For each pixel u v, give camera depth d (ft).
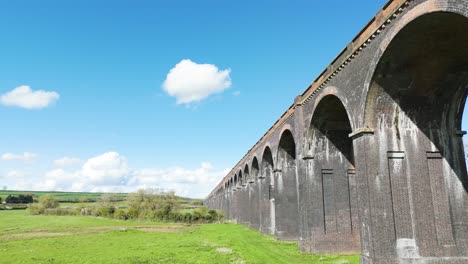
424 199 43.73
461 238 43.14
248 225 135.44
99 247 78.74
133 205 221.25
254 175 129.08
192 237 97.76
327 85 56.44
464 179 44.68
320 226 63.72
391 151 44.27
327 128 65.26
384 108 44.55
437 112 45.60
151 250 71.56
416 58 40.14
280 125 85.71
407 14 35.27
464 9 28.48
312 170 65.00
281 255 62.85
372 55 42.50
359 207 45.21
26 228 136.77
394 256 41.98
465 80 43.14
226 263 55.21
